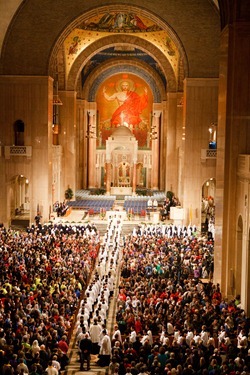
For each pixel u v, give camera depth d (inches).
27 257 969.5
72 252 1082.1
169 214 1643.7
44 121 1487.5
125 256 1115.3
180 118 1914.4
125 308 768.9
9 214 1551.4
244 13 926.4
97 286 909.8
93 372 621.3
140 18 1756.9
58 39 1449.3
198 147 1499.8
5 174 1508.4
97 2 1423.5
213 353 563.5
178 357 560.1
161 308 743.7
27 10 1428.4
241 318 685.3
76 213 1727.4
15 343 568.1
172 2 1429.6
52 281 835.4
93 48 1845.5
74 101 1883.6
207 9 1427.2
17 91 1477.6
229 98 948.0
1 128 1496.1
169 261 1013.8
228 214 952.3
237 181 942.4
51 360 543.2
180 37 1450.5
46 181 1507.1
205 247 1156.5
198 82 1472.7
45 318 674.2
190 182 1508.4
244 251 870.4
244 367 499.5
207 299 784.3
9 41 1450.5
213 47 1451.8
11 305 692.1
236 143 944.9
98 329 692.7
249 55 935.7
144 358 588.1
